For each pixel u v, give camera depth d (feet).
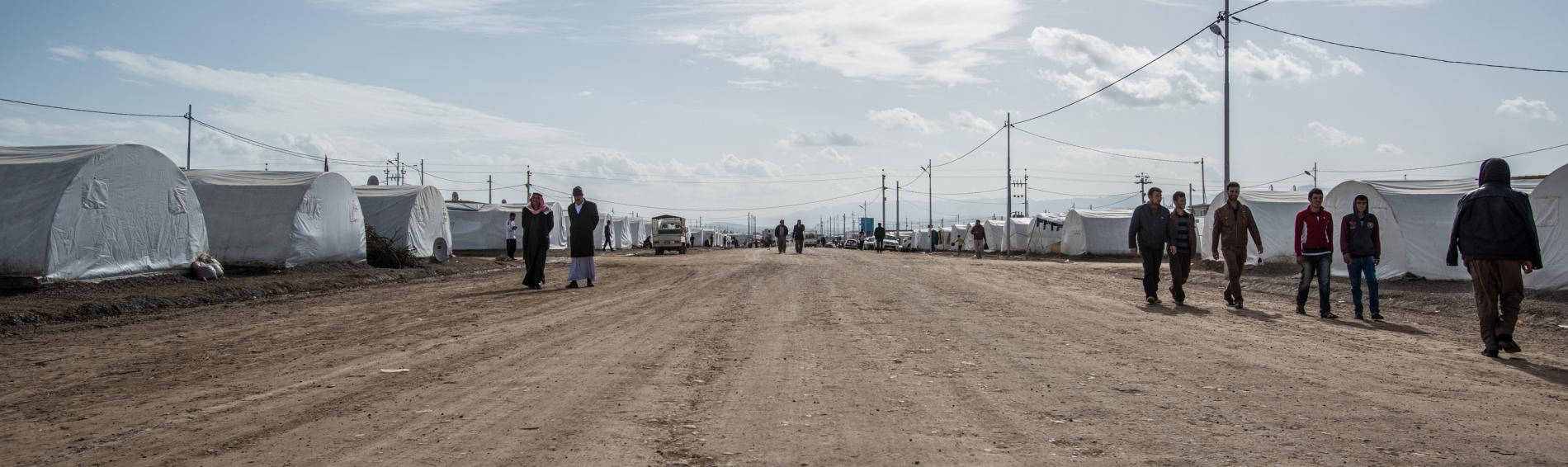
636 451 15.94
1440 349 30.09
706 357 27.14
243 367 26.25
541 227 60.49
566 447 16.25
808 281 64.80
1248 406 19.83
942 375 23.81
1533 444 16.47
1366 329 36.45
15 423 18.80
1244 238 46.88
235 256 69.15
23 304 42.83
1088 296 51.88
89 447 16.63
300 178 73.92
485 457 15.62
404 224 93.61
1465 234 29.12
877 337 31.76
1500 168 29.07
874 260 114.83
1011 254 167.63
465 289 59.93
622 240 216.33
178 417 19.24
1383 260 64.39
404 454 15.87
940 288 56.54
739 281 65.36
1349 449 16.07
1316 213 42.42
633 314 41.14
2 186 50.55
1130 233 48.08
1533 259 28.07
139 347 31.17
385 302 49.42
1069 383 22.70
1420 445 16.39
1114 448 16.14
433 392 21.79
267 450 16.26
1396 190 65.26
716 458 15.51
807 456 15.60
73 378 24.86
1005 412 19.21
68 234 51.31
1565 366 26.18
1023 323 36.70
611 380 23.16
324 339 32.78
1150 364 25.84
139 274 56.44
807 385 22.38
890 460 15.34
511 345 30.42
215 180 72.95
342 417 19.02
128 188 55.77
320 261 73.87
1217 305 47.39
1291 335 33.63
